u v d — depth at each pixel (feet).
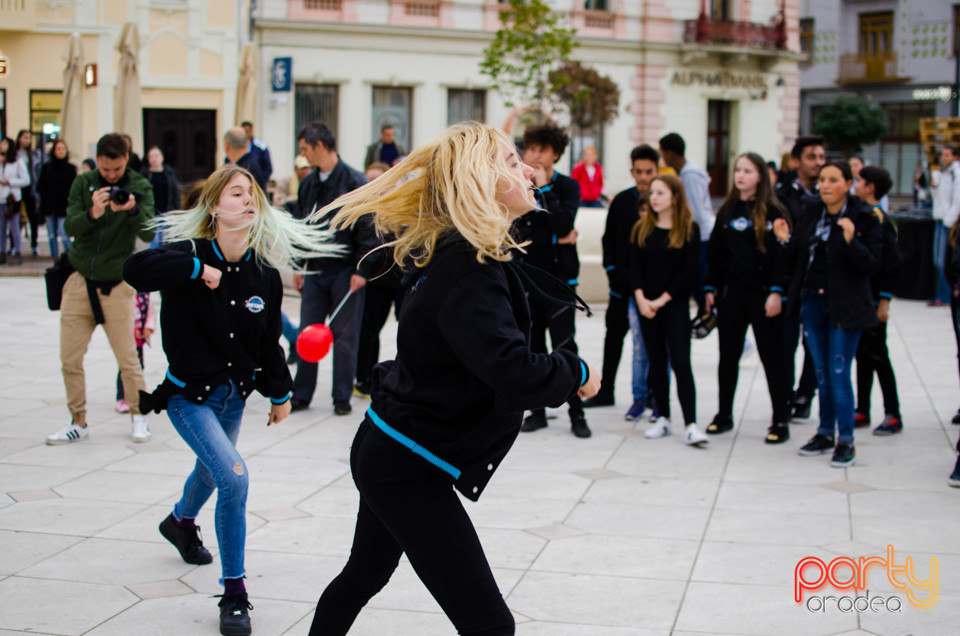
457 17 90.07
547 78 82.12
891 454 20.33
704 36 101.71
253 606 12.66
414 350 8.64
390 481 8.66
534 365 8.16
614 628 12.12
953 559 14.39
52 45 76.13
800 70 150.20
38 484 17.78
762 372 29.63
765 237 20.81
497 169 8.42
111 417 22.84
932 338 35.01
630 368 29.89
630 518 16.26
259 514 16.35
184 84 79.30
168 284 11.93
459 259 8.40
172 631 11.94
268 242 12.82
